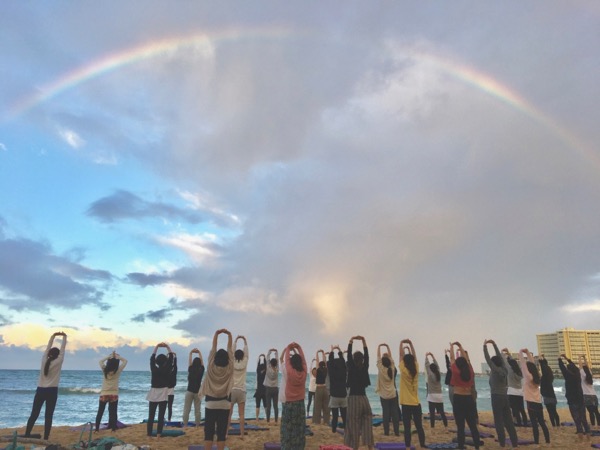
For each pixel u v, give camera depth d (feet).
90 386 190.08
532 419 29.35
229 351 21.94
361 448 27.30
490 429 37.09
